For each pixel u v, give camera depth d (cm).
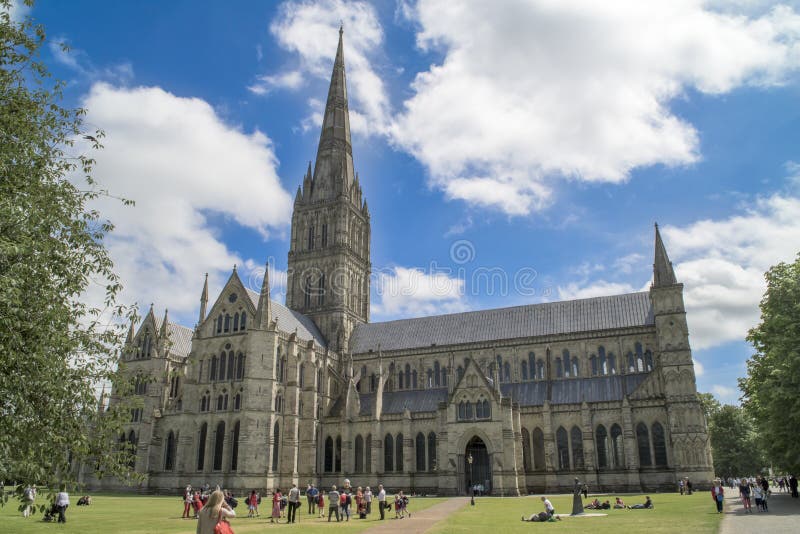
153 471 10244
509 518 5056
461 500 7794
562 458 9388
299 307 13212
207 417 9956
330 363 11812
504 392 10675
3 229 2580
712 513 5022
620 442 9131
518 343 11056
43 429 2564
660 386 9344
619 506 6003
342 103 14950
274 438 9800
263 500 8762
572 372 10544
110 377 2902
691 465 8619
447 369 11450
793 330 5809
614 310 10938
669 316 9394
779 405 5762
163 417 10494
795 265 6278
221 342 10281
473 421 9100
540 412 9619
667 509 5612
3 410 2456
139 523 4847
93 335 2897
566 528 4072
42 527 4412
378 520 5162
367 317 14012
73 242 2914
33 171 2905
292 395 10219
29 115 3039
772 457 6881
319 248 13438
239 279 10531
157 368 11131
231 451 9612
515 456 8994
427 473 9862
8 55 3075
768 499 6831
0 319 2373
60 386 2608
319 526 4622
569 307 11456
